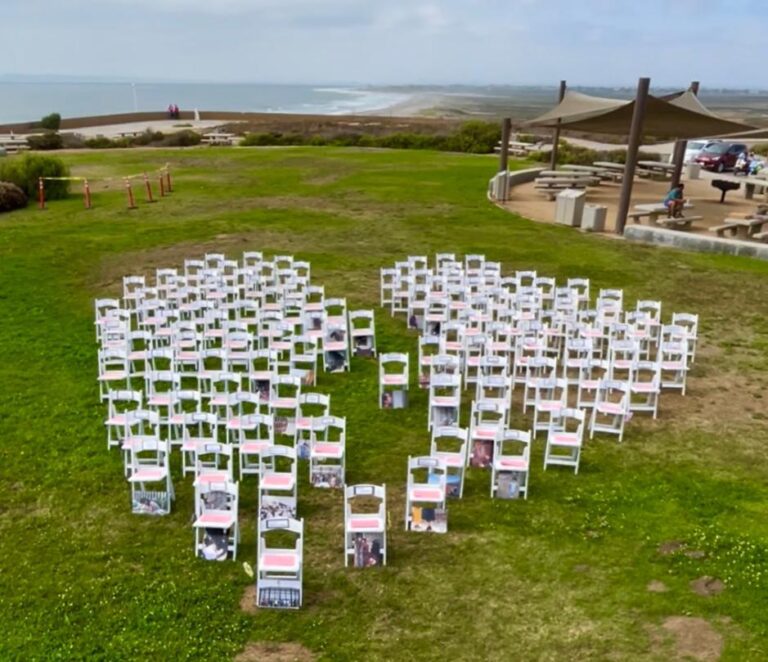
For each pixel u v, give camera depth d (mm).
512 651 6492
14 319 14820
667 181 34594
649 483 9195
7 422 10562
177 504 8742
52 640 6559
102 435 10297
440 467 8258
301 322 13547
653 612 6910
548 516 8492
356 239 21844
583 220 23172
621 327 12703
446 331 13445
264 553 7129
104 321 13070
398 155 43188
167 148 47562
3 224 23672
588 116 24234
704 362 13094
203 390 11977
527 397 11883
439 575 7465
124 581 7355
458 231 22953
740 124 23766
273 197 28734
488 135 48312
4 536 8062
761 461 9773
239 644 6547
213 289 15297
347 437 10352
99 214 25453
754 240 22125
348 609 6996
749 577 7363
